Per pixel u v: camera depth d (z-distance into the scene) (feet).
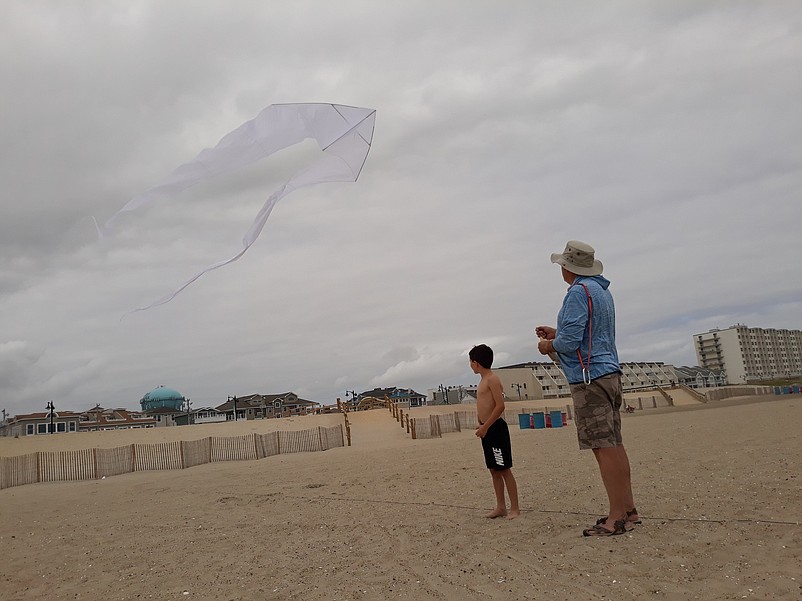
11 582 16.93
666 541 14.57
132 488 43.98
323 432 94.22
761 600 10.51
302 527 21.11
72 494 43.88
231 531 21.59
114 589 15.25
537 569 13.35
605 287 17.38
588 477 27.30
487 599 11.80
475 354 20.10
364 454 60.70
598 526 15.94
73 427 243.19
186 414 305.53
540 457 39.27
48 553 20.49
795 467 24.04
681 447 36.24
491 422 19.45
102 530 24.49
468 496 24.89
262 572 15.49
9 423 234.99
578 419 16.38
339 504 25.75
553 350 17.60
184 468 74.33
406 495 26.63
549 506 20.75
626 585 11.80
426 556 15.44
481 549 15.60
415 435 102.89
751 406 106.93
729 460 27.86
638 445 40.68
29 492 52.65
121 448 72.33
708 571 12.23
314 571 15.12
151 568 17.07
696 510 17.67
